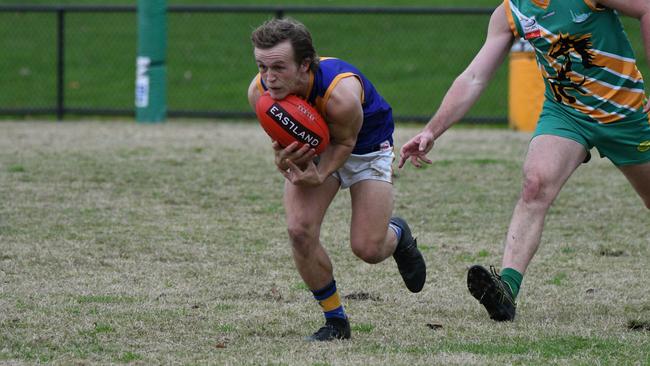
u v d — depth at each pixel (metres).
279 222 30.59
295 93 17.41
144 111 55.47
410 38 85.62
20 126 53.00
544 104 21.17
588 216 31.69
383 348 18.23
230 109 68.62
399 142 46.81
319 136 17.20
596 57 19.91
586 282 24.03
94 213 31.12
